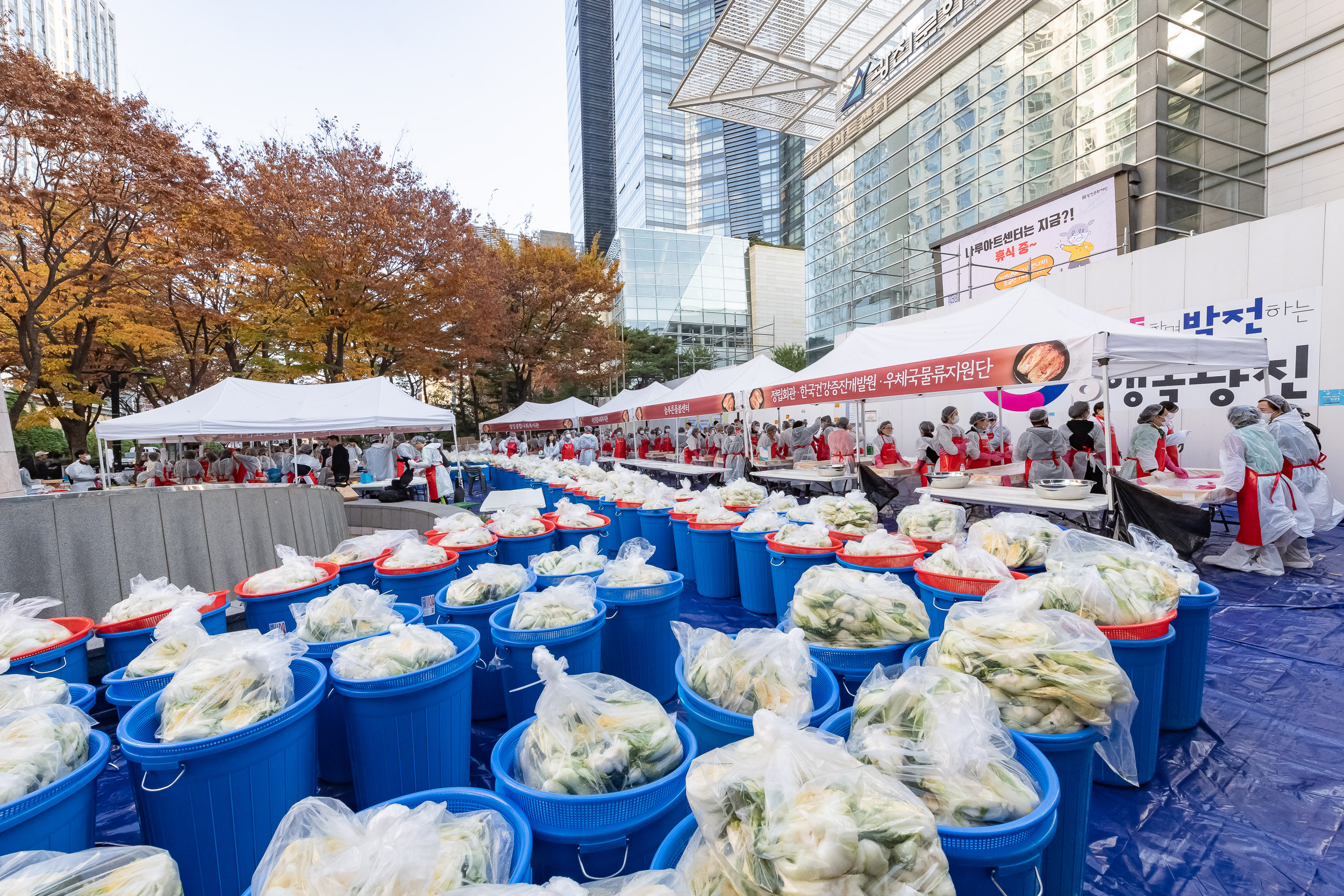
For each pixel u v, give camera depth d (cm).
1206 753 251
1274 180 1358
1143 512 455
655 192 5394
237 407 848
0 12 878
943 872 95
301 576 329
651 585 293
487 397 3350
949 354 554
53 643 260
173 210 1057
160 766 161
